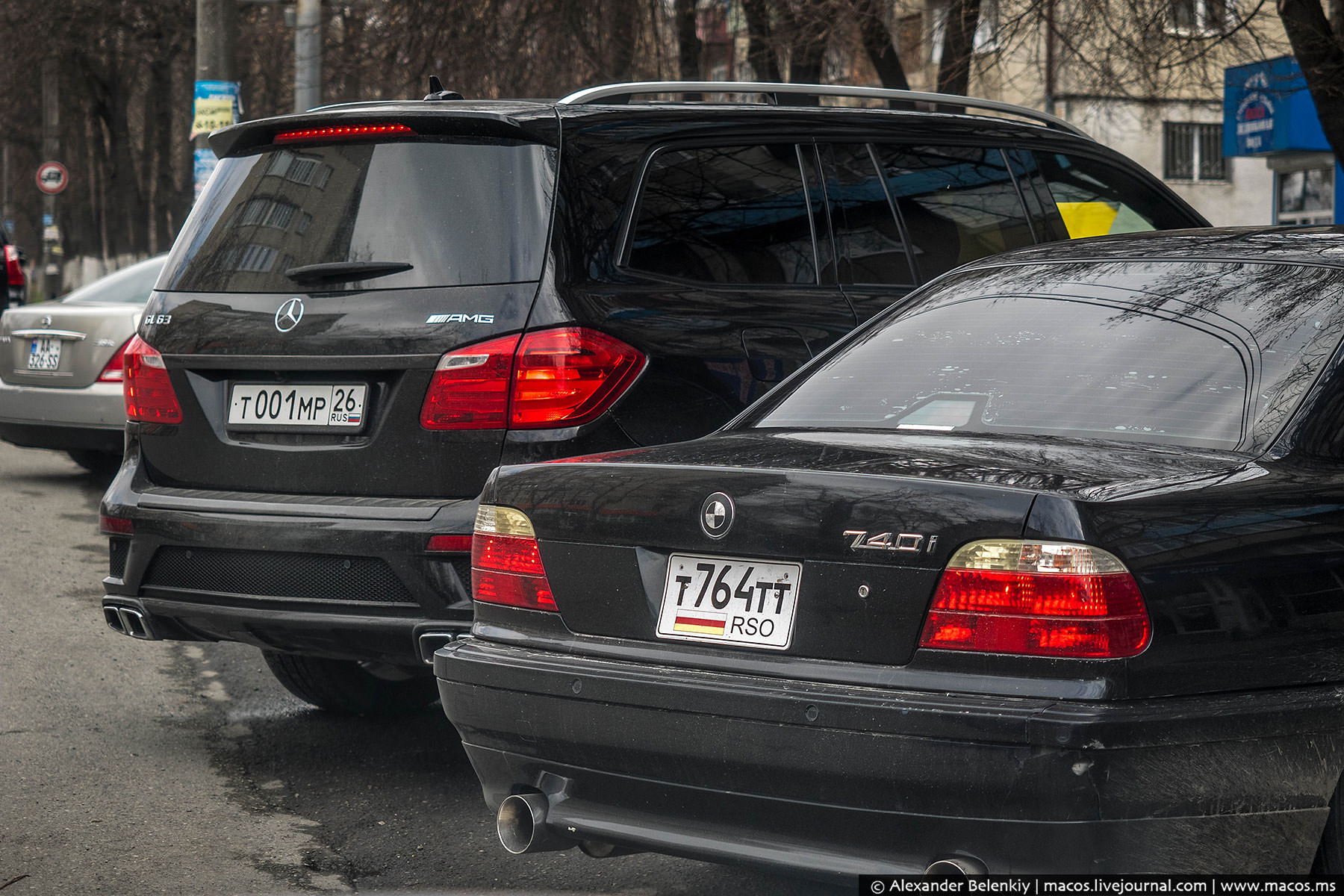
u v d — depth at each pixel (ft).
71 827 24.61
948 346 21.22
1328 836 16.85
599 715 17.71
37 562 47.83
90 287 66.85
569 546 18.84
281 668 30.99
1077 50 78.23
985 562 15.72
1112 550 15.44
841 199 29.76
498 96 94.53
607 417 25.13
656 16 94.68
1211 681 15.80
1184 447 18.10
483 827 24.85
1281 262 20.42
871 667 16.21
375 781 27.45
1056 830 14.94
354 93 105.40
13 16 202.39
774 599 16.98
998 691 15.43
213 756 28.94
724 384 26.40
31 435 61.52
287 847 23.85
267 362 26.96
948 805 15.37
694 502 17.69
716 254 27.48
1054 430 18.88
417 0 92.38
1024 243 32.63
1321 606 16.84
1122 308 20.57
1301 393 18.38
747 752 16.49
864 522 16.44
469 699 19.19
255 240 28.30
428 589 24.85
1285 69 84.89
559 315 25.09
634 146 27.22
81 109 236.63
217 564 26.73
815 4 81.61
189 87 223.51
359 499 25.95
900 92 31.53
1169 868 15.35
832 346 22.70
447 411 25.25
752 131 28.94
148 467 28.43
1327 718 16.46
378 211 26.91
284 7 95.66
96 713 31.89
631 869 22.84
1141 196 35.45
